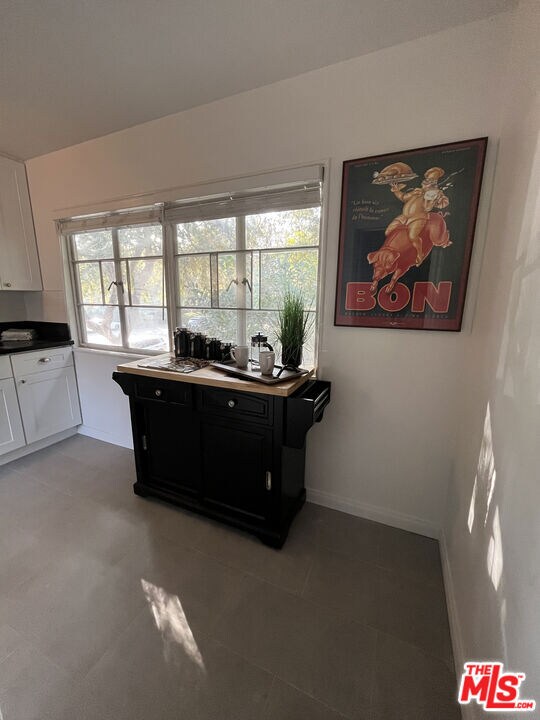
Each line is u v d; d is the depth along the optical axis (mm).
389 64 1411
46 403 2672
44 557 1599
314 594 1407
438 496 1701
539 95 918
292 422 1491
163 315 2367
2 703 1023
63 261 2658
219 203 1932
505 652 756
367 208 1548
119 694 1046
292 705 1023
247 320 2061
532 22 1019
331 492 1971
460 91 1320
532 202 889
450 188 1391
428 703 1032
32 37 1346
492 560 920
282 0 1175
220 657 1157
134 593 1405
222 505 1790
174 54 1455
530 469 720
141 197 2131
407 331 1598
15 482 2236
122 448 2736
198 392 1682
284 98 1631
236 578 1482
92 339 2797
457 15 1231
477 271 1406
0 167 2465
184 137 1921
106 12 1235
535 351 758
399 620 1299
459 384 1546
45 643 1198
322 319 1772
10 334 2797
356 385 1767
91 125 2059
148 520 1860
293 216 1812
